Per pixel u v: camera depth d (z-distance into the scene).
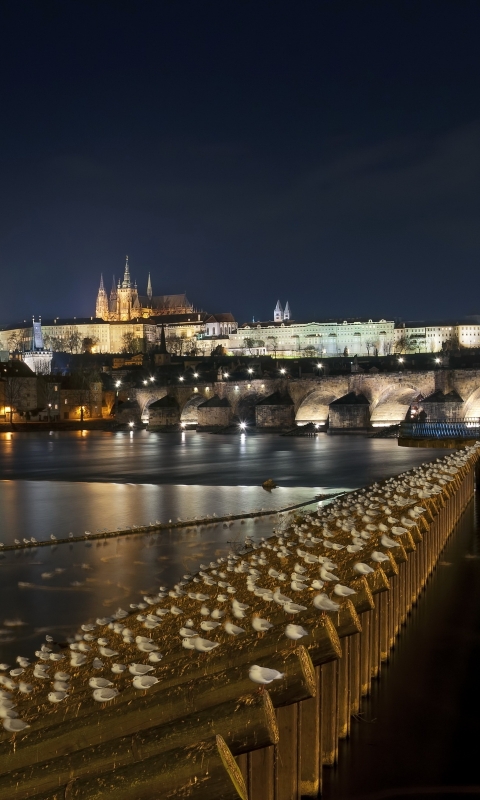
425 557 24.19
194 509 61.12
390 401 173.75
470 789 11.54
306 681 8.84
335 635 10.59
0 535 50.81
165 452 126.88
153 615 16.72
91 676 14.10
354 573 14.66
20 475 92.88
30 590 35.47
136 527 51.44
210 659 11.04
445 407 145.00
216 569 24.53
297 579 14.78
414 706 14.59
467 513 42.25
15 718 10.84
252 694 8.00
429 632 19.27
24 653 26.41
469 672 16.41
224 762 6.79
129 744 7.85
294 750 10.52
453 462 42.91
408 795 11.37
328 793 11.59
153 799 6.75
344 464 96.81
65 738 9.73
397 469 89.56
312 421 191.50
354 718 14.02
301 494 69.94
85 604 32.91
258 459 108.31
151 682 9.83
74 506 64.50
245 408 198.50
